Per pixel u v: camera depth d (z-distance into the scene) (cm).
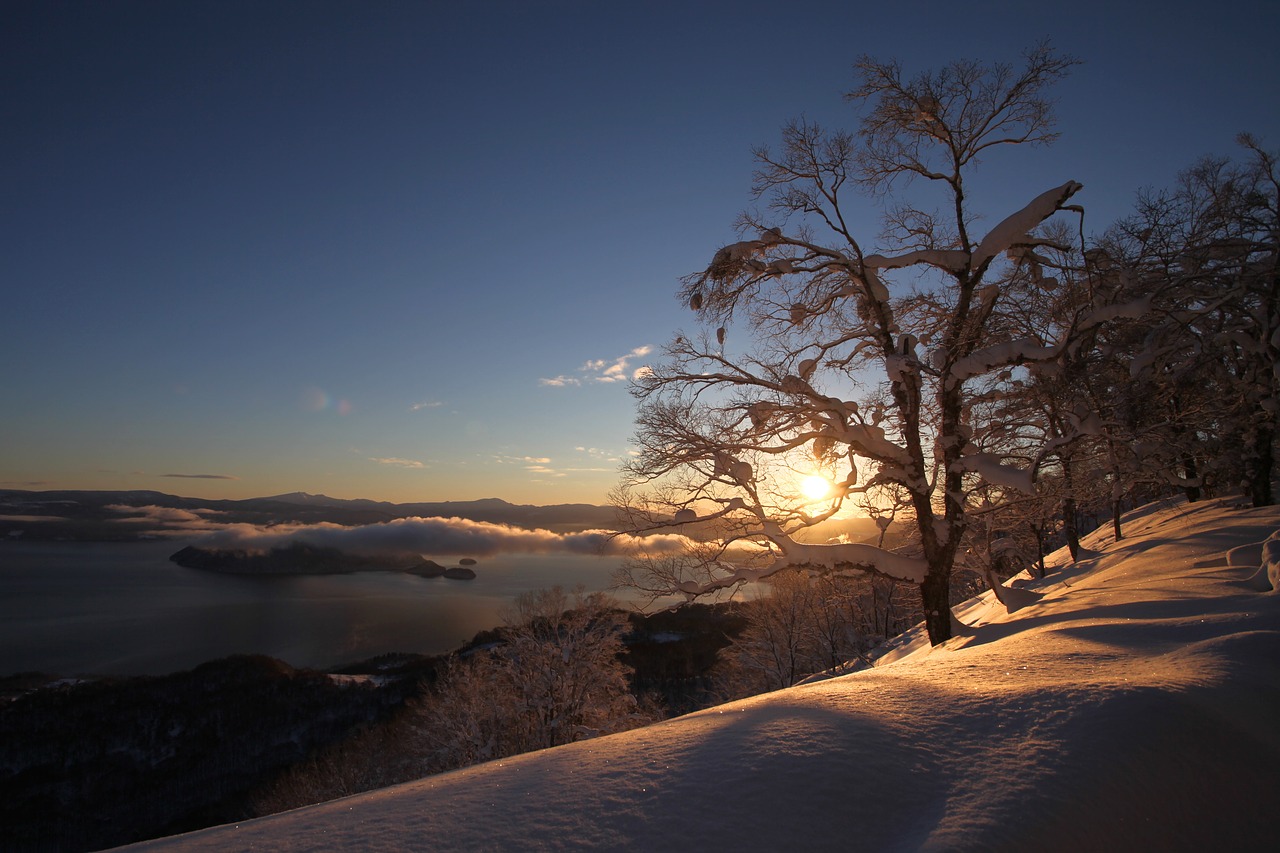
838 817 301
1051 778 331
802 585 2994
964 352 1322
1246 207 1662
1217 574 1031
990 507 1483
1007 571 2350
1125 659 571
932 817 304
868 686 509
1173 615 766
